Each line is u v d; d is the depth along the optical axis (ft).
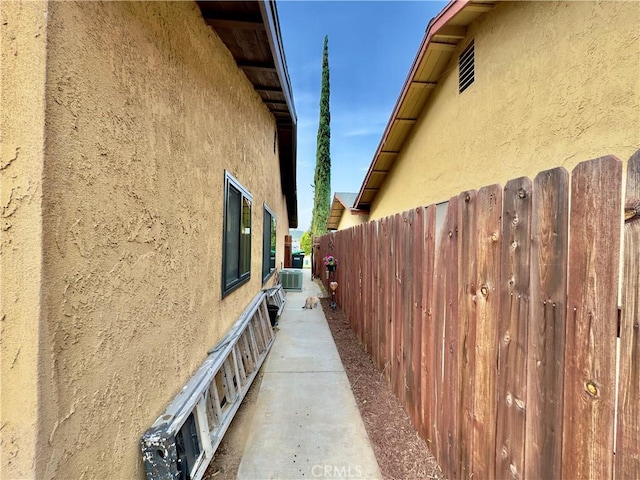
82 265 3.65
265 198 18.30
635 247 2.84
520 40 10.12
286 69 13.88
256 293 15.62
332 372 11.33
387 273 10.34
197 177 7.36
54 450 3.22
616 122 7.09
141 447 4.78
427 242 7.27
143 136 4.99
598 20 7.50
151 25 5.28
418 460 6.79
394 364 9.58
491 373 4.88
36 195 3.11
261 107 16.33
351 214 36.50
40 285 3.11
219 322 9.07
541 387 3.89
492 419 4.83
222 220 9.34
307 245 83.87
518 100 10.20
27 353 3.09
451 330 6.10
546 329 3.83
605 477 3.07
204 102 7.80
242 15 7.92
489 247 4.96
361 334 14.20
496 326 4.77
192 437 5.89
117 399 4.26
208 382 6.70
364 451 7.10
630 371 2.88
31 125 3.12
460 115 13.82
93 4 3.85
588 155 7.75
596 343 3.19
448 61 14.90
